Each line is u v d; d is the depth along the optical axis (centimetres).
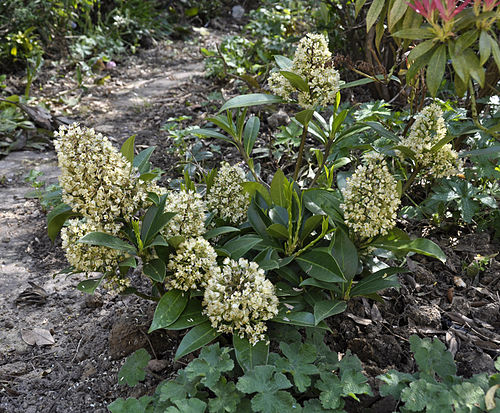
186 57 924
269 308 219
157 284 255
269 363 221
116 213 229
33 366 274
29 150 554
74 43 884
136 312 297
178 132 463
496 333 265
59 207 251
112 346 273
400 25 262
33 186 442
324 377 212
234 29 1198
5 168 506
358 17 504
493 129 250
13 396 256
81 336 291
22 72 788
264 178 414
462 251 319
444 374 216
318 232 274
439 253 237
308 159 401
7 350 285
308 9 693
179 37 1110
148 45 1014
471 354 251
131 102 660
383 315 277
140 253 238
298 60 278
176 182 409
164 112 600
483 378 212
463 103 399
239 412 207
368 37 411
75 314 310
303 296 252
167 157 481
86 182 226
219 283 223
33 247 380
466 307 280
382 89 473
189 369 208
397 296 287
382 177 237
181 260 234
